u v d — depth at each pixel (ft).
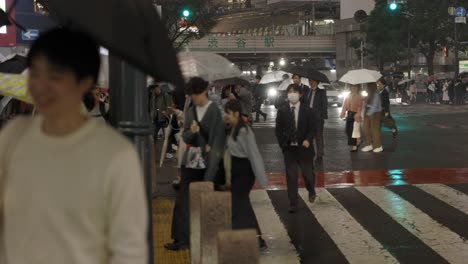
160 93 55.67
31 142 8.17
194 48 289.53
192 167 24.98
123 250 7.96
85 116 8.52
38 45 8.03
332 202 35.81
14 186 8.07
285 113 32.91
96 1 7.64
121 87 12.30
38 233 7.95
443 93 167.02
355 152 57.21
